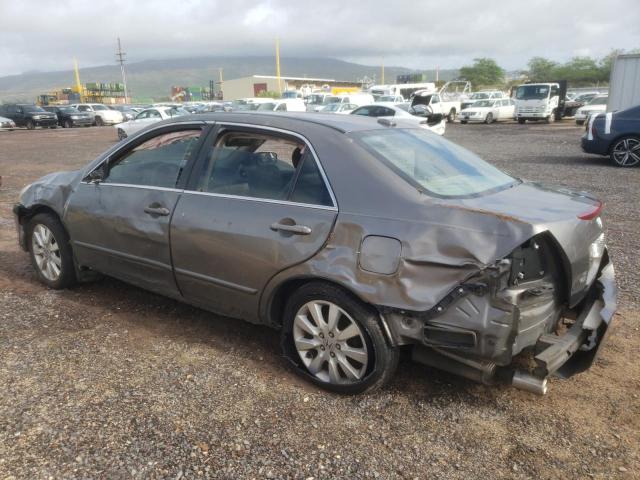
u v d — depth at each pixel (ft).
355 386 10.58
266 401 10.66
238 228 11.50
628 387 11.15
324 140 11.26
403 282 9.54
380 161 10.77
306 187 11.07
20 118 121.90
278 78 280.51
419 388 11.16
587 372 11.75
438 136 13.85
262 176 11.81
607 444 9.45
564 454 9.21
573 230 9.82
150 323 14.21
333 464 8.93
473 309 9.12
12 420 9.91
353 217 10.21
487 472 8.79
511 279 9.26
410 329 9.71
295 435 9.64
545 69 294.66
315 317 10.90
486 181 11.73
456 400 10.74
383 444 9.44
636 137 41.09
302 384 11.28
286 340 11.56
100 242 14.53
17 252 20.61
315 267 10.42
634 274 17.58
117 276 14.64
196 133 13.16
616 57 60.59
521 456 9.17
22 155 61.11
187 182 12.81
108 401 10.55
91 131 111.86
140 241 13.42
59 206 15.44
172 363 12.10
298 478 8.61
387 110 72.38
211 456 9.07
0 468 8.70
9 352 12.47
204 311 15.03
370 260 9.85
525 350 10.93
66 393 10.81
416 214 9.76
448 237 9.32
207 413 10.23
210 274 12.21
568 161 46.14
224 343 13.12
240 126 12.44
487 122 108.78
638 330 13.66
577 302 10.82
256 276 11.38
